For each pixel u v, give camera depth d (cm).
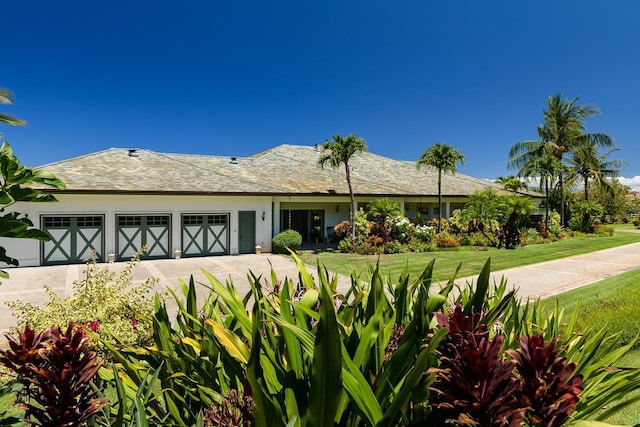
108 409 212
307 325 208
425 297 204
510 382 146
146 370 251
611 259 1644
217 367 235
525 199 2108
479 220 2269
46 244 1512
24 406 189
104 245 1608
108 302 480
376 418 159
